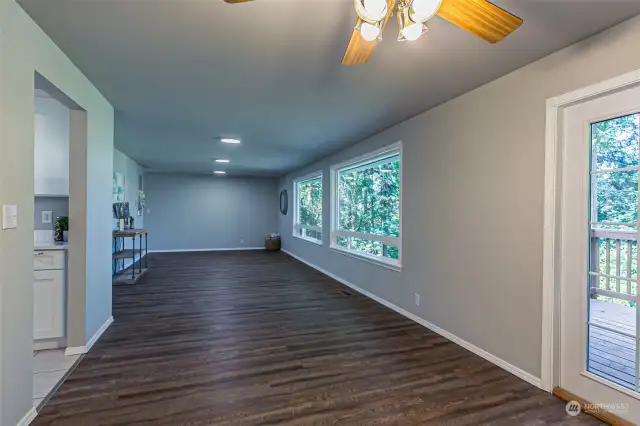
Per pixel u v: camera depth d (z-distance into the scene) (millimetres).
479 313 2715
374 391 2176
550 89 2141
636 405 1783
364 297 4547
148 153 5945
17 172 1705
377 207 4605
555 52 2105
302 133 4352
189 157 6348
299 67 2379
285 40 2004
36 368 2426
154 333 3172
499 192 2523
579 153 2051
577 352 2070
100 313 3070
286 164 7191
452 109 3012
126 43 2049
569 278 2113
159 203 9070
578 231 2066
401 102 3113
